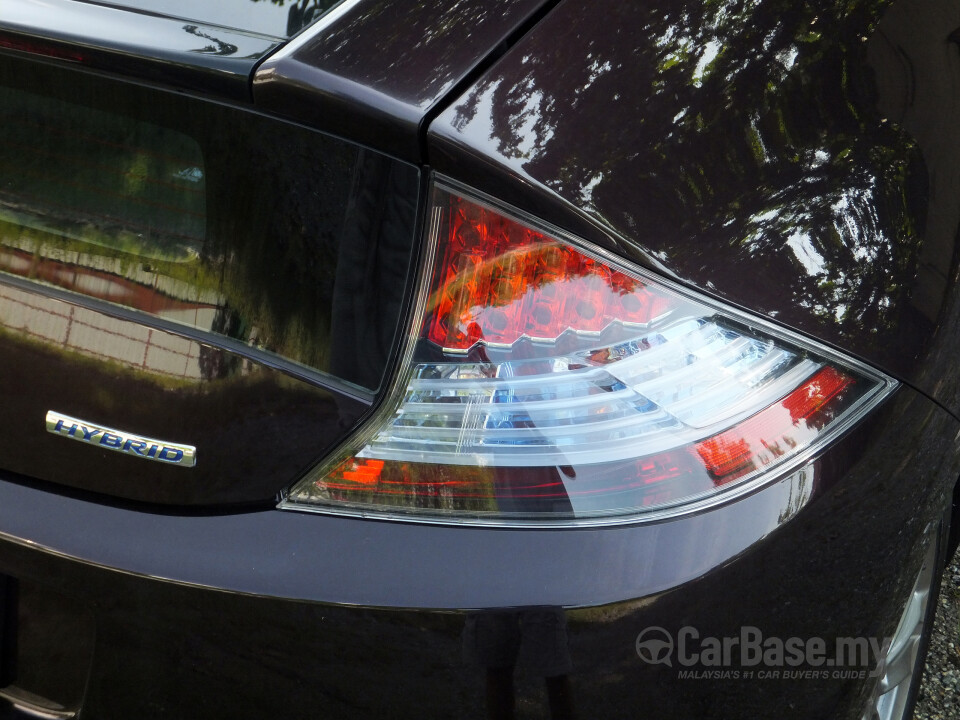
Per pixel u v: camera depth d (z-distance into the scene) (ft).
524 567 3.55
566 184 3.43
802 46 4.33
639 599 3.55
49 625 4.29
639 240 3.51
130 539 3.97
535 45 3.77
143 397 3.94
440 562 3.59
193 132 3.74
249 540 3.79
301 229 3.66
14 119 4.03
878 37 4.72
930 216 4.50
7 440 4.25
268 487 3.81
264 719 3.84
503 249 3.49
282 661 3.75
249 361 3.76
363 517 3.68
